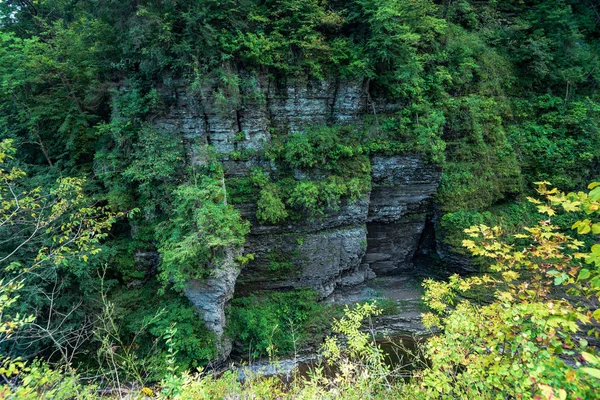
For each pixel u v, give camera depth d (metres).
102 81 15.23
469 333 5.14
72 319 13.09
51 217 8.64
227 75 13.85
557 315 4.16
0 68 14.23
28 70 14.55
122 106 14.51
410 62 15.27
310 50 15.23
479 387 4.58
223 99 13.62
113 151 14.95
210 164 14.65
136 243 15.09
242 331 15.93
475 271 17.84
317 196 16.02
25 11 18.33
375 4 13.95
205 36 12.91
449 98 17.81
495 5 21.11
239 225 14.20
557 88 20.92
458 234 17.77
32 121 14.55
